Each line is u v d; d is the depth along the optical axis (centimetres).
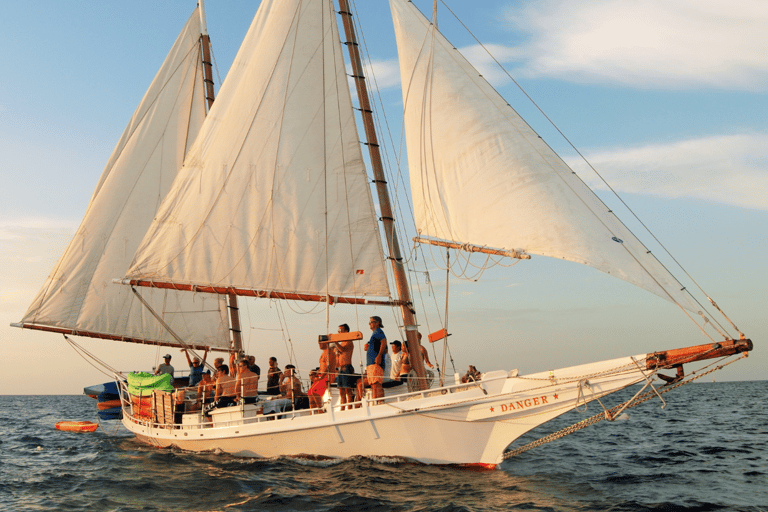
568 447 2186
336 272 1844
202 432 1708
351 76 1858
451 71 1667
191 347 2470
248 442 1596
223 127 1998
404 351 1655
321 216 1880
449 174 1609
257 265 1919
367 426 1427
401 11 1756
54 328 2358
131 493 1327
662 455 1917
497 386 1374
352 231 1850
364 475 1352
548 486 1368
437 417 1386
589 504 1194
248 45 2023
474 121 1595
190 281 1967
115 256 2472
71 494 1366
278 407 1652
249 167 1956
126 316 2436
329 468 1439
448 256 1611
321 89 1931
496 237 1474
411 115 1694
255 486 1320
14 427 3556
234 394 1694
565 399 1319
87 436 2770
